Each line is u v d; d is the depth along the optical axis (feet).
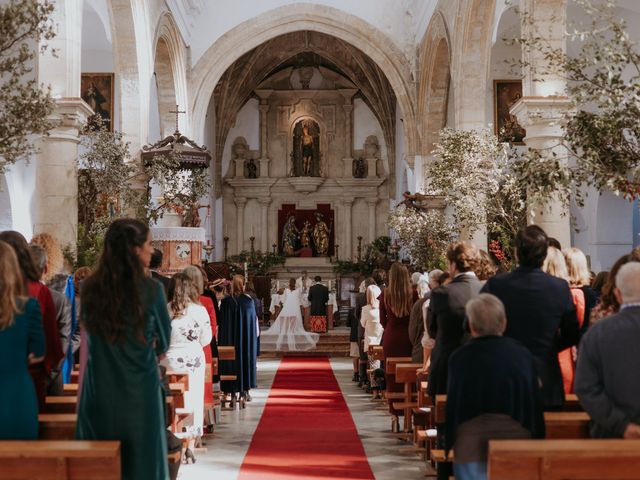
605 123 22.77
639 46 51.08
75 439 15.28
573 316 16.87
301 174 119.55
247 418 37.29
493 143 44.73
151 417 14.92
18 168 57.26
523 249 16.98
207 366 32.09
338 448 29.48
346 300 106.73
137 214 51.29
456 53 61.11
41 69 40.47
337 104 120.67
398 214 67.05
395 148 116.16
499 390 14.55
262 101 120.37
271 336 72.79
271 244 119.03
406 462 26.86
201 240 52.11
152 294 15.16
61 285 21.68
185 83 82.38
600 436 15.02
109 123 70.85
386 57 85.35
